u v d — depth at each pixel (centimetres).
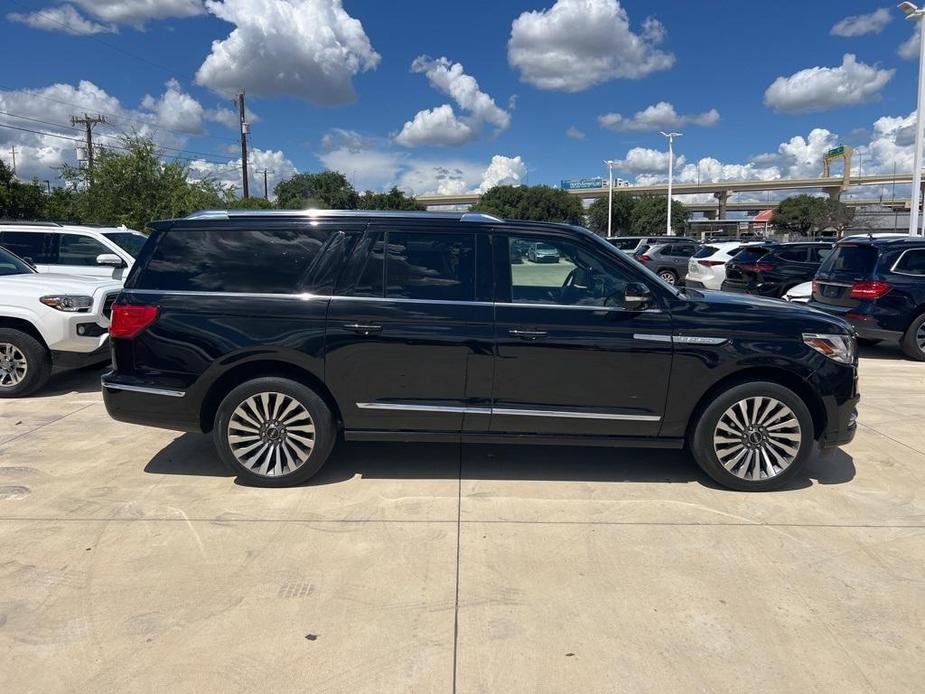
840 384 448
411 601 321
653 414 449
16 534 386
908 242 953
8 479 471
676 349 441
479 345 440
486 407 448
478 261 449
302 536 387
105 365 898
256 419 456
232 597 322
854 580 342
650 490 461
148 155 2267
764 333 443
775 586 336
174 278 457
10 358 712
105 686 260
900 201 10850
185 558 360
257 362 452
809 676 269
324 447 457
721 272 1809
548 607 317
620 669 272
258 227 457
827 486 471
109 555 362
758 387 447
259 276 452
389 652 282
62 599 320
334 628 298
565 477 484
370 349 442
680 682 265
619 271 450
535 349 440
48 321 702
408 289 447
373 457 523
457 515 417
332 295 446
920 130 1945
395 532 393
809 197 8281
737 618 309
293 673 268
